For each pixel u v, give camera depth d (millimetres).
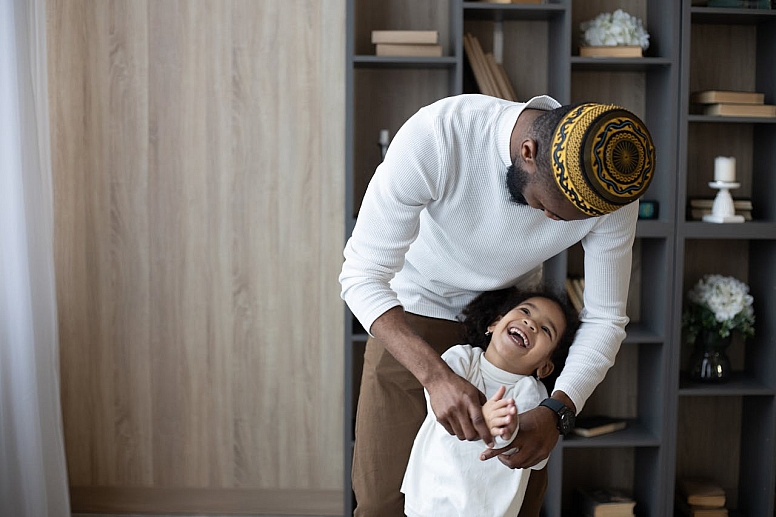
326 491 3305
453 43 3066
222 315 3236
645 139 1312
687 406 3367
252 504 3303
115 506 3283
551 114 1388
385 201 1570
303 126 3180
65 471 2779
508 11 3000
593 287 1734
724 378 3115
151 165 3174
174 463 3279
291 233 3217
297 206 3207
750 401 3260
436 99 3238
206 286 3223
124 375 3240
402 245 1603
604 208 1297
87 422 3250
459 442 1669
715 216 3047
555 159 1314
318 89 3168
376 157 3250
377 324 1525
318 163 3191
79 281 3203
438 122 1552
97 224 3186
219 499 3297
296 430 3285
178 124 3162
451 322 1926
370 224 1590
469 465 1658
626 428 3197
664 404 3021
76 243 3189
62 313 3211
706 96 3051
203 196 3193
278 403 3273
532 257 1713
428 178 1559
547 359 1739
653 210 3047
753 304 3236
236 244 3215
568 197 1314
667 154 2988
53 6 3102
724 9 2957
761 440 3146
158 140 3164
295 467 3299
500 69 3109
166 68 3143
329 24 3150
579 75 3246
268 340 3252
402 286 1937
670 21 2955
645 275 3248
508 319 1738
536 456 1494
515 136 1490
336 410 3281
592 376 1649
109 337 3225
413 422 1972
